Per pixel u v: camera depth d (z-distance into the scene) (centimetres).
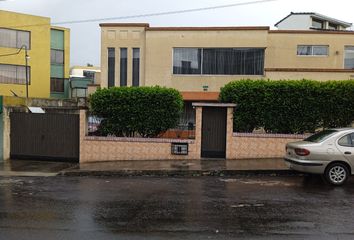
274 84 1438
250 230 615
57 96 3759
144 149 1470
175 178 1148
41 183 1074
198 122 1451
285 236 584
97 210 747
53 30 3722
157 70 2431
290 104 1428
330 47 2455
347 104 1413
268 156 1427
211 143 1464
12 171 1309
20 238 580
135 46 2484
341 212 723
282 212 724
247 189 955
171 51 2420
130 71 2494
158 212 730
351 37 2459
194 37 2398
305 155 1009
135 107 1488
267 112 1437
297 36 2448
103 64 2516
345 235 588
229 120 1438
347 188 962
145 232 607
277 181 1071
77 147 1513
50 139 1538
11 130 1575
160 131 1507
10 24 3294
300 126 1437
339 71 2081
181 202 812
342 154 998
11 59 3309
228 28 2367
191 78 2408
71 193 920
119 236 588
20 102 1739
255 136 1430
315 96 1423
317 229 618
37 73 3450
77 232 609
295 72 2111
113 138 1483
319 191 924
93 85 2655
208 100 2298
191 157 1449
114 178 1165
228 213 719
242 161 1371
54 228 630
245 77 2361
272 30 2448
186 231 611
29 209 756
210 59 2398
